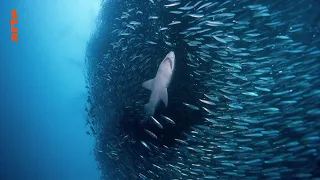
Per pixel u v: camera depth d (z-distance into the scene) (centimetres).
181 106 572
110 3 862
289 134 428
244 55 479
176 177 554
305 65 428
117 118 740
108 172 847
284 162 434
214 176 492
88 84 1027
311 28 433
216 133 505
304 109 418
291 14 445
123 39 718
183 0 596
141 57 650
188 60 571
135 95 676
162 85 512
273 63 456
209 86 532
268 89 440
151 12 657
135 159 679
